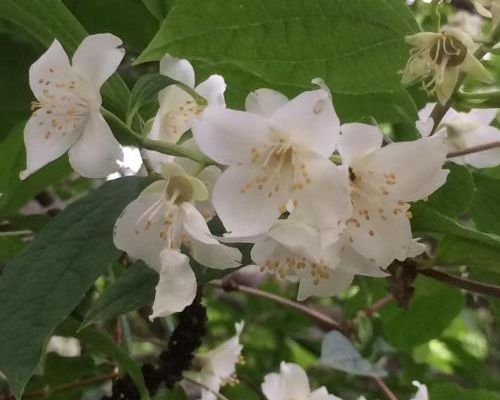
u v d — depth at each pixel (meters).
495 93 0.25
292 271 0.24
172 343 0.30
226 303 0.50
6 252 0.33
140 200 0.23
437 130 0.28
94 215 0.24
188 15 0.25
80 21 0.30
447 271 0.29
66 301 0.22
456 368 0.50
